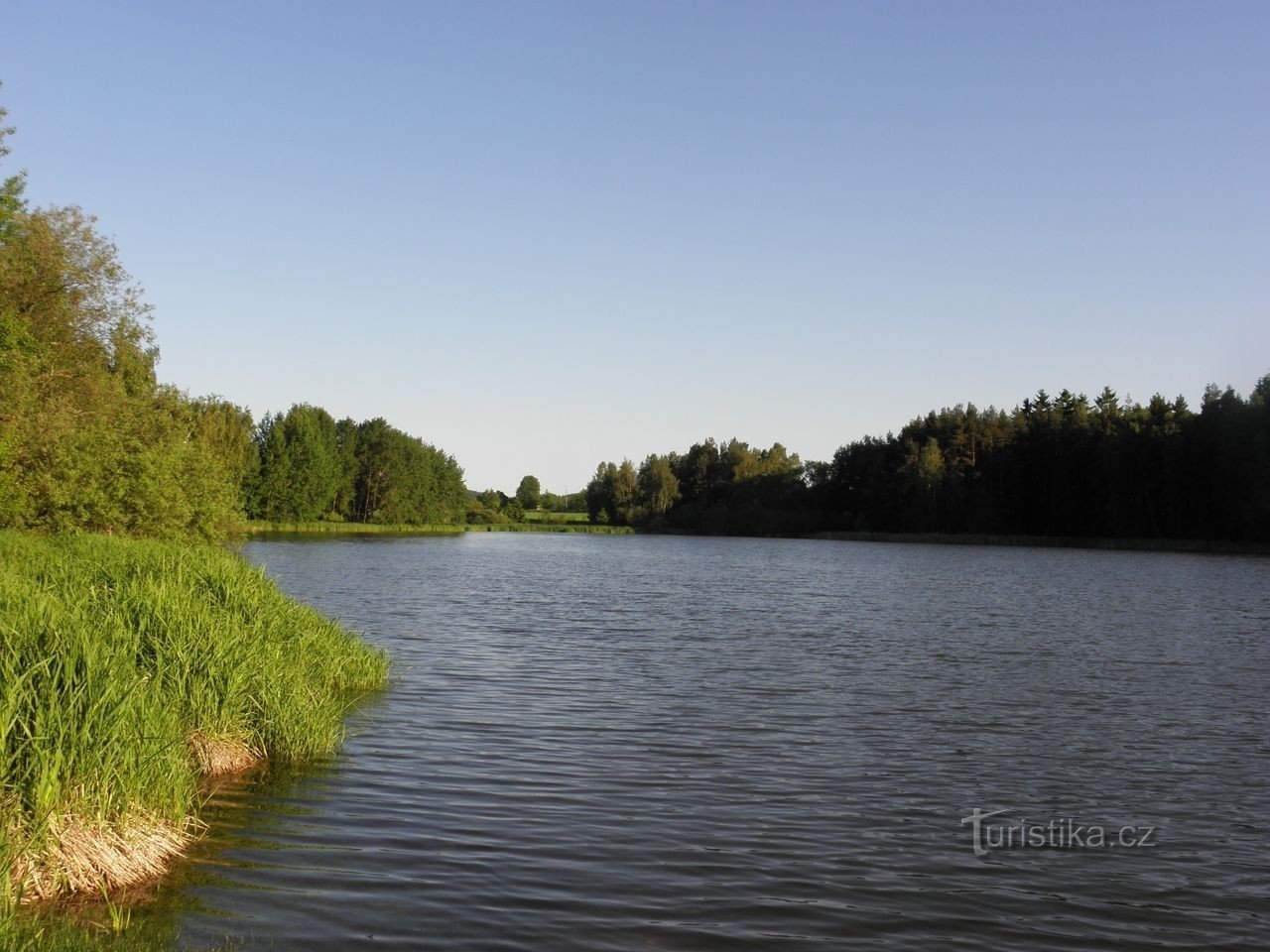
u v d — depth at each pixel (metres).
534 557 75.69
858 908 8.34
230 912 7.75
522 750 13.34
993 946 7.73
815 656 22.94
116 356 36.66
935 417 125.88
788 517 135.00
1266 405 84.25
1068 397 122.75
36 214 32.72
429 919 7.79
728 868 9.16
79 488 29.06
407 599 36.41
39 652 9.41
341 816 10.22
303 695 14.13
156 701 9.92
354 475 128.25
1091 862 9.63
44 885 7.74
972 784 12.23
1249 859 9.82
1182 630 28.94
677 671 20.44
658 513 152.12
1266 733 15.26
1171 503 93.81
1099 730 15.34
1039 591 44.25
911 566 65.88
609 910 8.11
